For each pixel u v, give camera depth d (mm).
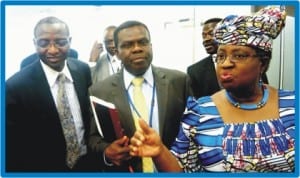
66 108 1095
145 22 1146
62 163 1094
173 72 1077
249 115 752
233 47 713
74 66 1133
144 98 1046
